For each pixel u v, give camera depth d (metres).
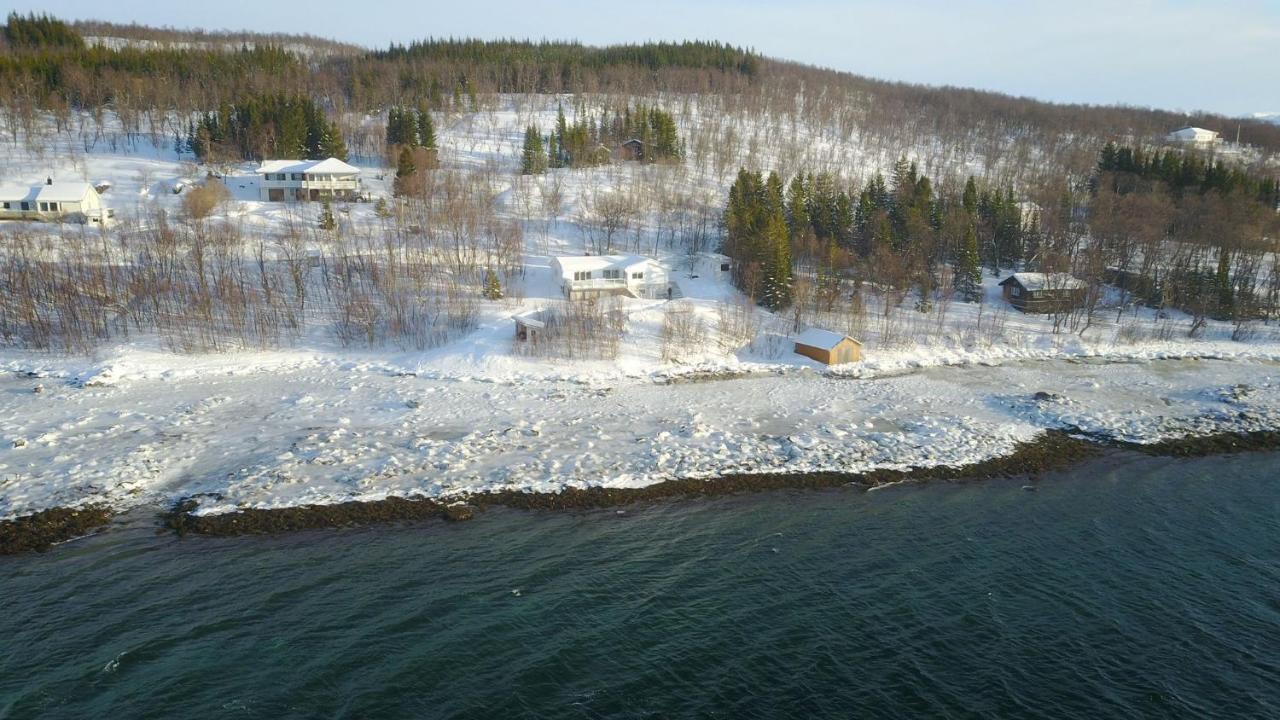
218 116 134.88
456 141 146.50
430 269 83.25
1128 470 46.12
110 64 156.75
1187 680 26.16
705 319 76.44
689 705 24.80
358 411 53.66
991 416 55.16
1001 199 107.12
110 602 30.22
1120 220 96.12
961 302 89.44
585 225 105.56
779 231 85.06
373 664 26.56
